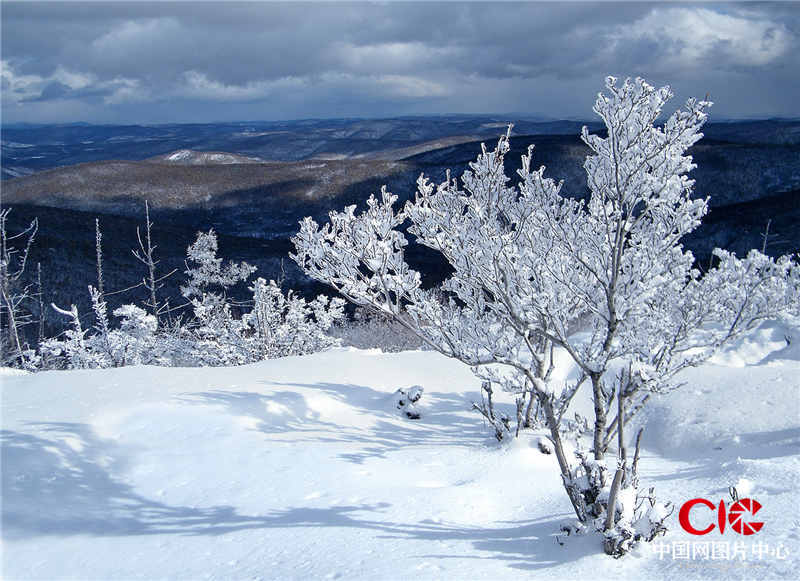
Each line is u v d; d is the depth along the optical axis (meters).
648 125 4.84
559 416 7.50
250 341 16.77
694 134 4.85
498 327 5.75
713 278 5.12
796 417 6.87
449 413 9.36
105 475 6.72
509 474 6.75
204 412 8.36
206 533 5.23
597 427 5.29
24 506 5.83
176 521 5.58
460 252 5.46
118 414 8.18
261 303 16.56
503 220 6.72
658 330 5.11
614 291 5.11
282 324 17.25
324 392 9.56
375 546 4.61
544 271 5.21
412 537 4.84
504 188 5.93
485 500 5.94
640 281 5.14
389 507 5.66
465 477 6.72
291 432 8.15
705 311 5.14
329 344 17.17
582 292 5.35
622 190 4.99
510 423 8.45
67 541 5.18
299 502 5.86
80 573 4.52
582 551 4.29
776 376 8.31
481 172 5.82
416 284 5.73
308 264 5.79
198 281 21.58
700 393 8.29
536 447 7.58
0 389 9.34
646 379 4.87
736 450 6.48
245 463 6.96
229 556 4.66
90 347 15.58
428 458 7.36
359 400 9.59
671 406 8.16
